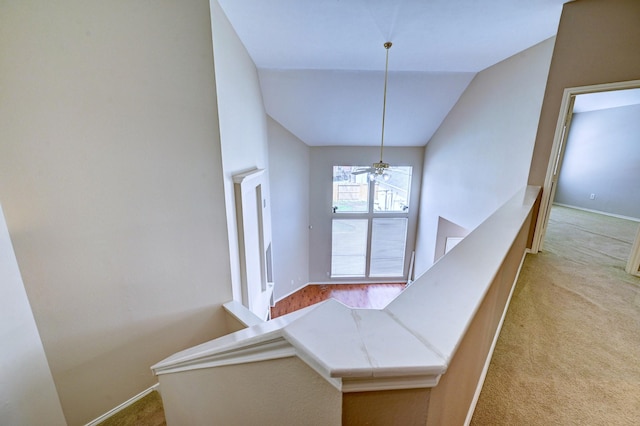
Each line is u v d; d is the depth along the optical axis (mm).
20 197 1482
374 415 487
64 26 1486
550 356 1548
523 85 3445
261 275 4215
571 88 2684
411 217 7449
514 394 1297
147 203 1920
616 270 2676
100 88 1637
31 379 1584
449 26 2805
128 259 1898
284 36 3016
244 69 3295
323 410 519
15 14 1358
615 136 5367
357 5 2375
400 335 490
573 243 3535
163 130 1913
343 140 6676
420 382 455
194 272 2238
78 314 1754
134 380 2053
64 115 1549
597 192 5734
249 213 3182
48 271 1614
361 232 7629
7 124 1405
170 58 1878
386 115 5641
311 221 7355
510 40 3143
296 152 6551
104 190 1738
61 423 1757
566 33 2604
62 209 1613
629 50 2352
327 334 490
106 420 1938
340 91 4914
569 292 2254
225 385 829
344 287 7645
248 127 3514
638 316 1921
